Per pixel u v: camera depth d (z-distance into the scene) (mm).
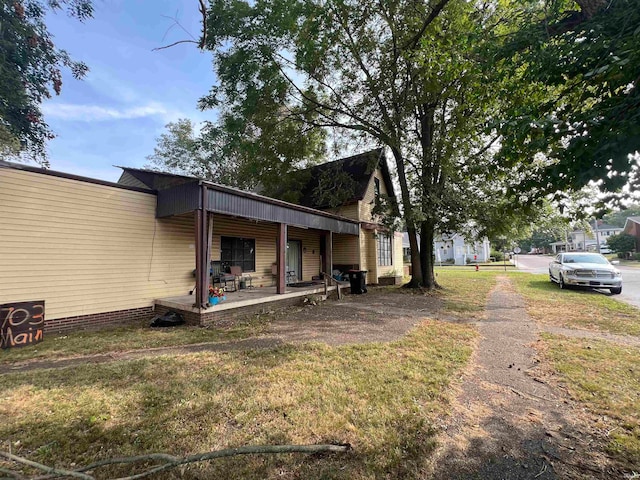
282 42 10211
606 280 10250
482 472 2129
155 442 2428
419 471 2137
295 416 2807
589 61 2404
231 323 6566
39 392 3281
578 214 2443
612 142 1834
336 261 14016
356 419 2764
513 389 3375
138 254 7223
